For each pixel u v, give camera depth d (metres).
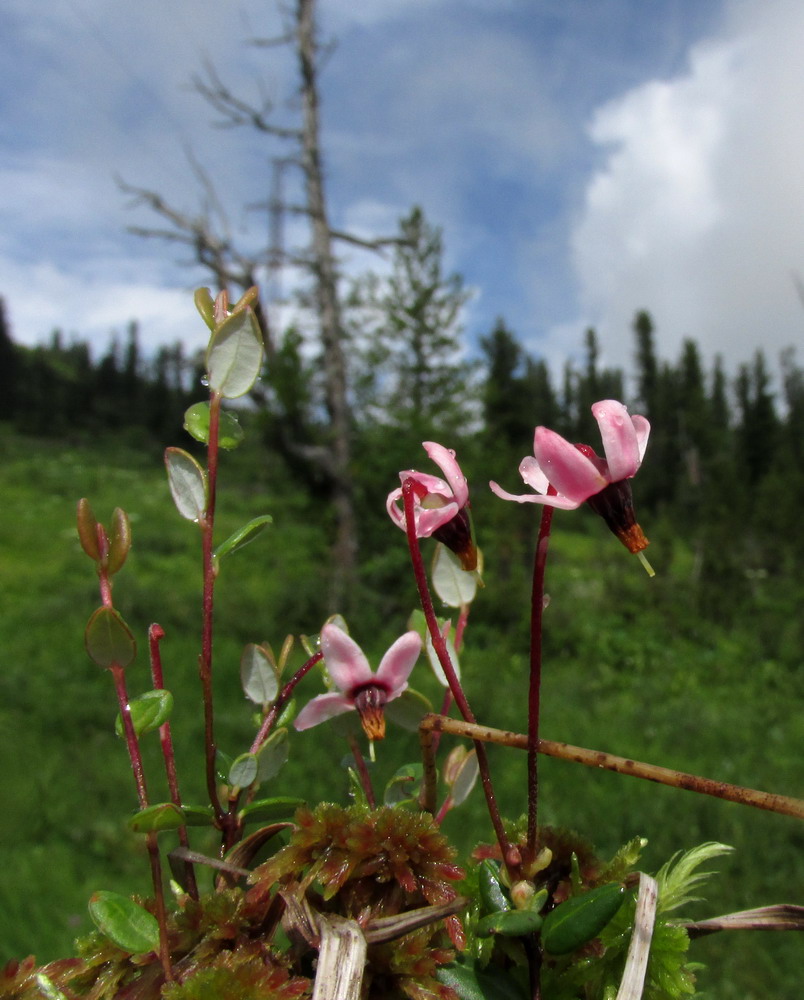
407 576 11.02
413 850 0.59
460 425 12.94
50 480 28.30
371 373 13.05
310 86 12.45
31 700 6.42
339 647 0.65
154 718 0.64
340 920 0.56
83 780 4.56
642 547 0.62
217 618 10.55
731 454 39.78
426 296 13.30
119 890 3.40
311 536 11.84
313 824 0.60
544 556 0.64
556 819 4.42
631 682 9.90
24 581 13.67
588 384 51.41
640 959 0.56
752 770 6.19
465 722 0.65
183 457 0.71
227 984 0.53
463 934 0.60
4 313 55.81
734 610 13.02
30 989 0.61
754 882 3.86
